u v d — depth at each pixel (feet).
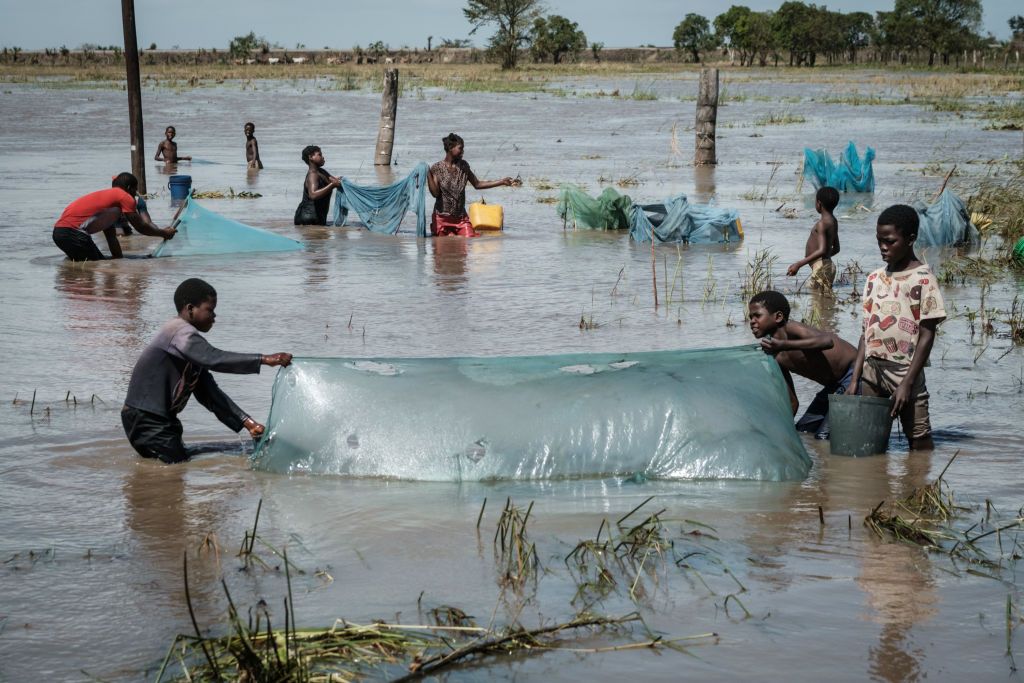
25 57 320.50
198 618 13.25
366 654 12.16
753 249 43.55
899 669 11.87
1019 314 30.71
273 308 32.45
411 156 86.28
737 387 19.54
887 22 333.83
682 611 13.32
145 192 61.52
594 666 11.98
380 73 240.73
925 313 19.42
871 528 15.99
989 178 65.00
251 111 139.74
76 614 13.39
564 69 282.36
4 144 93.56
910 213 19.53
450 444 18.85
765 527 16.15
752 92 181.47
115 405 22.89
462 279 37.50
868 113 130.31
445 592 13.94
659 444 18.81
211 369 19.31
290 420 19.20
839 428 19.69
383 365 20.07
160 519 16.69
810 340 20.25
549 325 30.22
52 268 39.34
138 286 35.96
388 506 17.20
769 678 11.69
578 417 19.03
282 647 12.23
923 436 19.94
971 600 13.60
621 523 16.37
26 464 19.29
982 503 17.16
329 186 50.03
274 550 15.31
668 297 34.09
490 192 63.67
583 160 82.28
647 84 212.02
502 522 15.40
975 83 190.70
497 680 11.68
